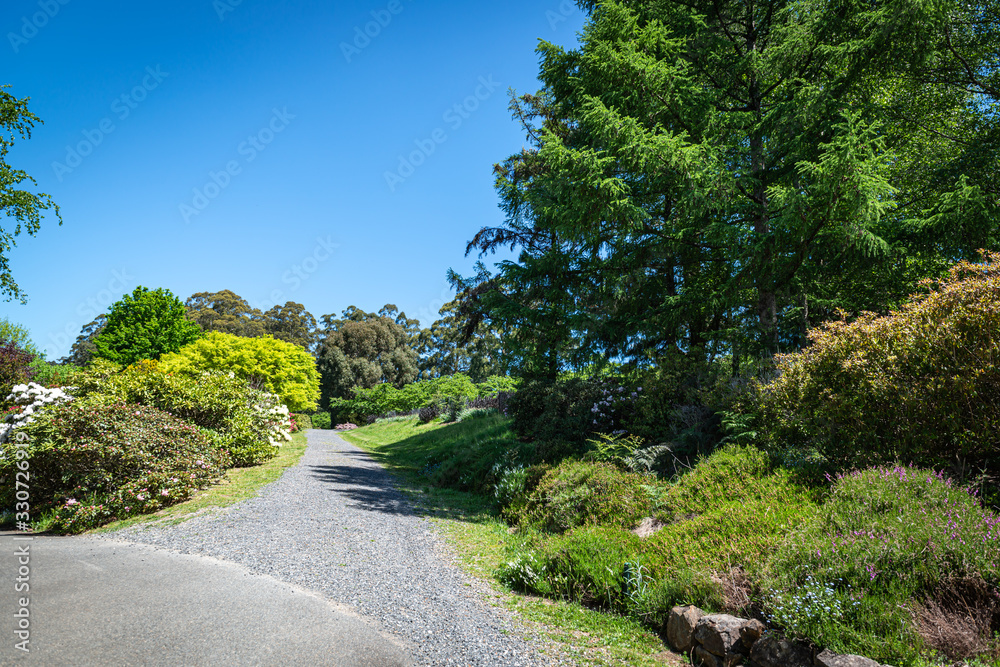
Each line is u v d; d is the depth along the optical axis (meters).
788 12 9.80
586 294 12.74
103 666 2.88
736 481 5.79
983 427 4.25
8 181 16.30
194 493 8.50
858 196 6.93
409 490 10.67
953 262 9.48
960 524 3.54
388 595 4.57
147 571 4.72
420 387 37.72
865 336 5.32
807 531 4.14
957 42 11.25
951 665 2.80
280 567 5.08
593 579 4.86
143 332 25.62
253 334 52.88
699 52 10.60
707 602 3.99
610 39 9.61
